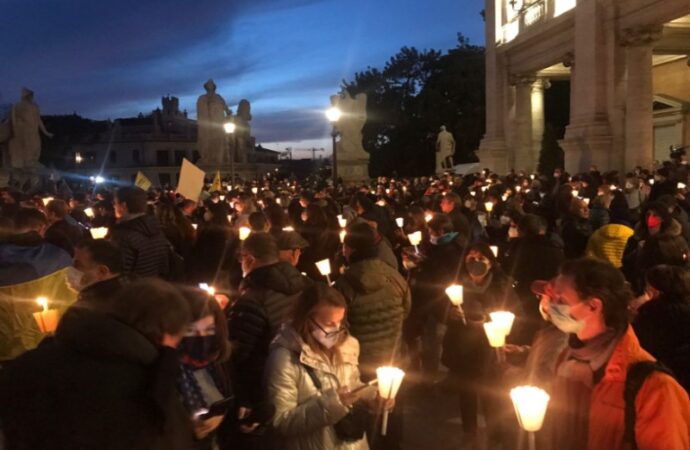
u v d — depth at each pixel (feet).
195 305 10.27
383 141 220.23
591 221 35.81
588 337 9.03
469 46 207.92
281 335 12.07
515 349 12.64
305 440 11.82
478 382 18.67
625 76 90.27
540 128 128.88
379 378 10.77
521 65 124.47
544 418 10.08
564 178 66.13
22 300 16.34
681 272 13.05
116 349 7.51
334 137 58.34
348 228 19.35
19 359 7.70
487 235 36.24
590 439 8.84
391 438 17.58
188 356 10.26
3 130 105.60
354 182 108.27
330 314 11.80
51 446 7.17
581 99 95.45
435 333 22.93
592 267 8.98
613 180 57.57
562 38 107.45
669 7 79.97
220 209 27.81
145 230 20.90
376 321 16.39
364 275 16.30
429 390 23.49
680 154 83.10
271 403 11.62
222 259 26.91
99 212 35.96
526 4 120.67
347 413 11.66
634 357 8.73
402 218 34.04
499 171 131.64
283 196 53.62
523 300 20.49
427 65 215.92
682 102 111.34
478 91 190.60
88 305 8.05
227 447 12.49
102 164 260.01
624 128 90.48
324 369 11.85
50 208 26.63
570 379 9.20
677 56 113.19
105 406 7.29
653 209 24.36
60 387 7.32
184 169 36.17
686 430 8.31
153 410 7.58
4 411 7.34
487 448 18.21
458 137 189.06
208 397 10.25
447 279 21.84
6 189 42.63
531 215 21.09
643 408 8.36
